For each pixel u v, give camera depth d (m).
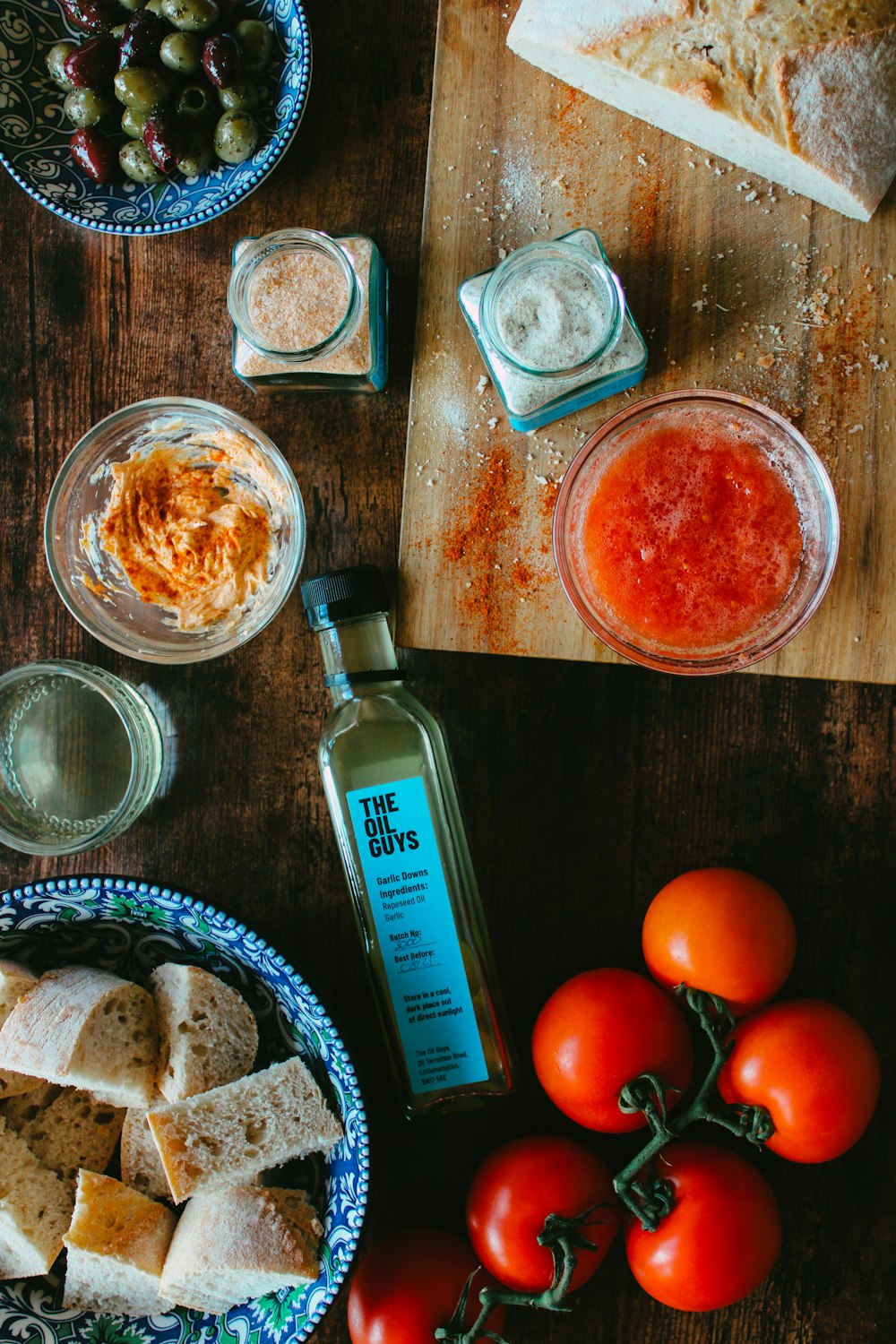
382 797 1.09
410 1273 1.09
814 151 1.07
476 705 1.25
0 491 1.30
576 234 1.12
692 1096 1.20
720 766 1.22
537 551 1.19
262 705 1.27
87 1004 1.06
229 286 1.15
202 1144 1.06
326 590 1.05
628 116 1.18
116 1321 1.15
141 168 1.23
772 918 1.07
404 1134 1.23
